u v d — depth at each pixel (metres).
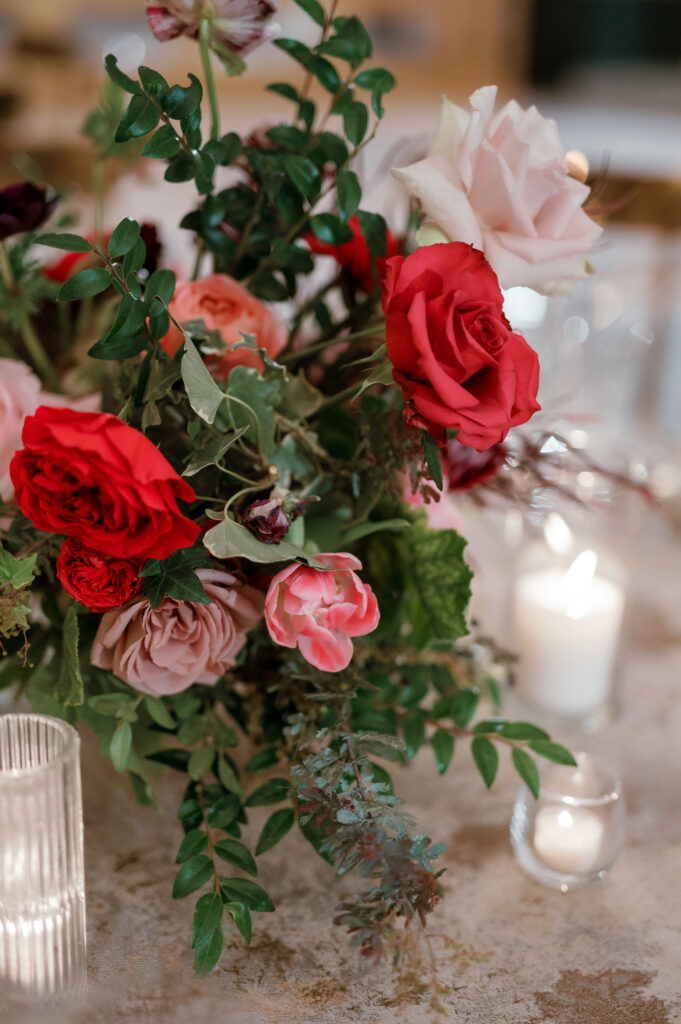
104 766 0.72
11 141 1.60
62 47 2.70
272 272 0.67
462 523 0.69
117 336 0.51
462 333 0.46
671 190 1.43
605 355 1.23
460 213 0.53
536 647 0.80
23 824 0.47
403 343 0.47
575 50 3.32
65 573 0.49
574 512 0.74
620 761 0.76
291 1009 0.52
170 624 0.53
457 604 0.62
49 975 0.50
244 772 0.67
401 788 0.71
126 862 0.63
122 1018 0.51
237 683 0.67
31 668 0.60
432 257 0.47
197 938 0.51
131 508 0.43
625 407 1.30
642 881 0.63
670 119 3.14
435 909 0.60
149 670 0.54
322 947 0.57
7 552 0.50
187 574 0.51
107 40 2.86
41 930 0.49
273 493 0.53
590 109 3.23
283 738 0.61
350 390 0.62
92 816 0.67
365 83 0.59
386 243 0.62
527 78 3.38
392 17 3.25
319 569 0.50
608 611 0.78
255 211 0.63
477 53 3.33
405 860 0.47
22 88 2.22
